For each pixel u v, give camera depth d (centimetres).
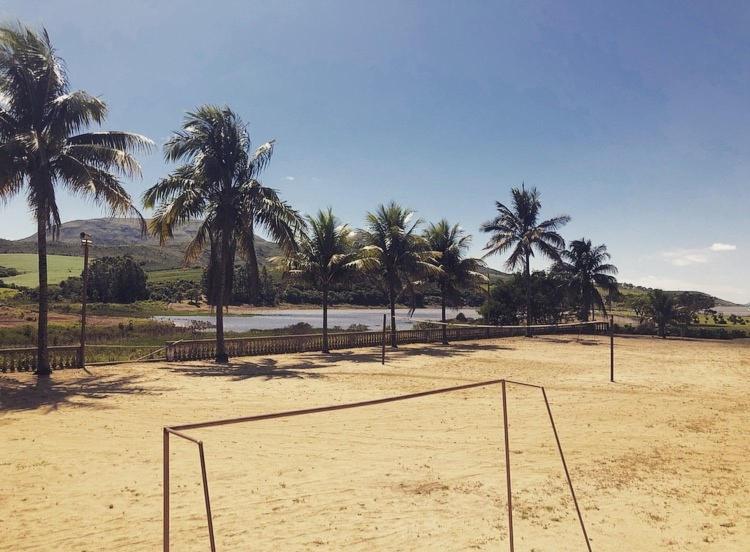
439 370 2195
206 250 2567
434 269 3228
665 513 739
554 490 827
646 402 1559
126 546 609
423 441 1093
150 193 2334
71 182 1886
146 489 794
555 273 5128
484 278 3712
